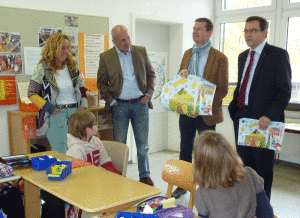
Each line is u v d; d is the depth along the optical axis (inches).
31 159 71.2
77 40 136.3
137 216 45.1
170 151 190.7
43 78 97.5
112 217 49.9
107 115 145.1
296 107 159.3
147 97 120.6
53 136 100.9
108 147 86.8
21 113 114.7
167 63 186.1
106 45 146.1
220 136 51.2
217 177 48.6
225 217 48.1
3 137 122.5
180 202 115.0
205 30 102.6
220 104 107.0
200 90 94.0
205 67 104.8
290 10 158.2
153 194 55.7
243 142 88.7
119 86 116.6
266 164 89.9
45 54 96.8
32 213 73.9
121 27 112.0
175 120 187.3
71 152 78.9
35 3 122.9
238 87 96.3
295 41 159.5
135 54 117.4
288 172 152.9
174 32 180.5
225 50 186.5
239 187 49.9
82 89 107.0
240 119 89.1
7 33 116.9
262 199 52.4
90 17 139.0
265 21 88.6
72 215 71.8
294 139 156.8
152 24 175.2
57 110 97.4
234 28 181.3
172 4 169.2
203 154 49.4
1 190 71.2
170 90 98.6
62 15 130.3
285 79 84.3
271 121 84.7
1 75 117.2
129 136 161.9
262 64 88.0
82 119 79.4
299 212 108.5
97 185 59.1
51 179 62.5
